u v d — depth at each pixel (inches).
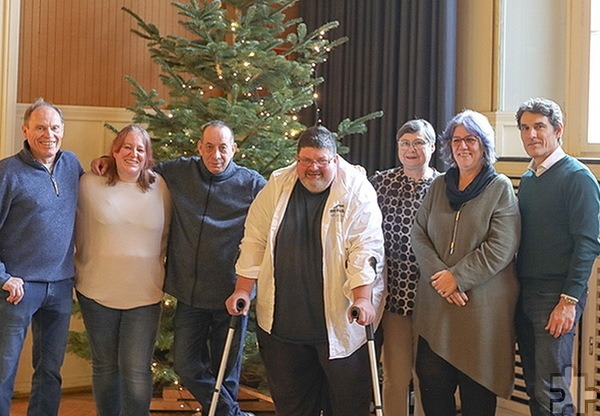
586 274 119.7
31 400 141.5
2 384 133.0
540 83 183.8
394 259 140.6
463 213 126.3
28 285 133.1
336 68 214.1
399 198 141.7
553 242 123.3
